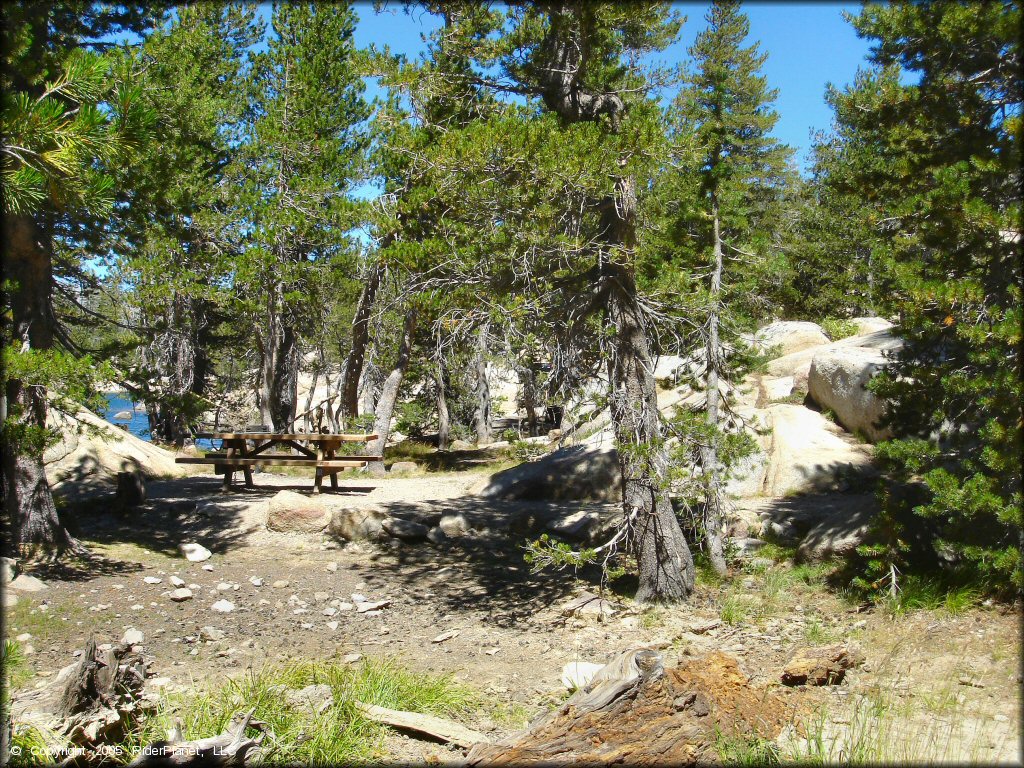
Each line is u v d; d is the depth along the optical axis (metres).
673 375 10.89
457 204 8.72
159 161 10.71
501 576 10.59
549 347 9.25
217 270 19.70
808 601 8.65
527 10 9.14
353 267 21.11
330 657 7.52
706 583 9.56
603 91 9.55
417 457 25.14
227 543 11.95
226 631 8.33
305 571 10.84
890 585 8.11
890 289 9.16
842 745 4.90
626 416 9.07
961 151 8.77
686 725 5.04
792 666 6.23
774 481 13.27
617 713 5.11
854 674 6.40
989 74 8.73
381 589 10.16
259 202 20.80
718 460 9.90
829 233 27.20
